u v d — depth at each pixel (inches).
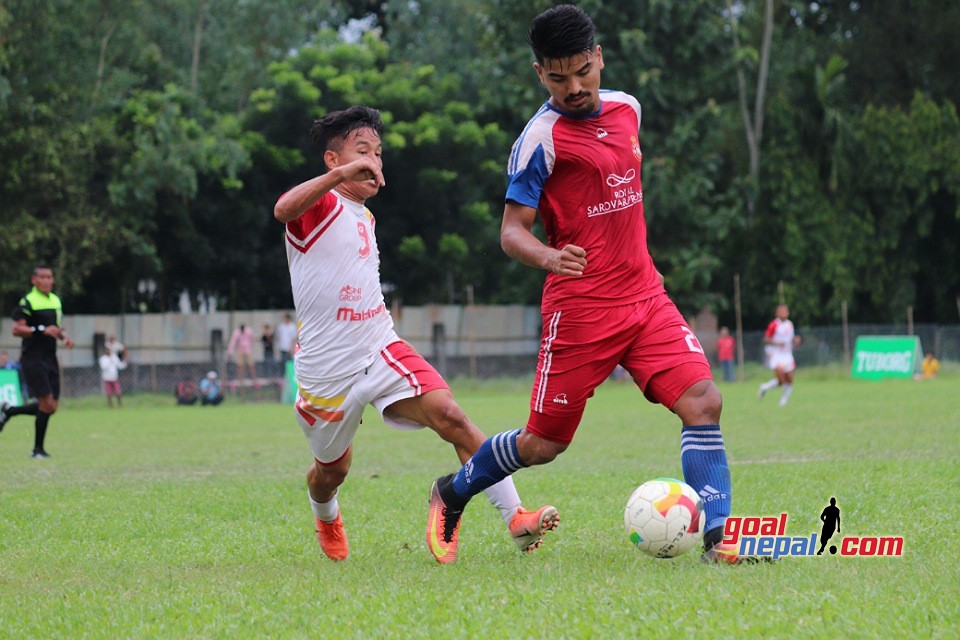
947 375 1952.5
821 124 2314.2
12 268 1971.0
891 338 1977.1
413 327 2155.5
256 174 2281.0
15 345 2005.4
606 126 315.9
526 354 2256.4
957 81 2620.6
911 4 2578.7
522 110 2353.6
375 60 2541.8
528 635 220.1
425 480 569.0
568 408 318.3
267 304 2485.2
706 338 2242.9
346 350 336.2
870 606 232.2
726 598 241.9
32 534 411.8
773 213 2348.7
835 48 2689.5
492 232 2404.0
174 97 2156.7
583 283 315.0
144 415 1469.0
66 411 1667.1
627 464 631.8
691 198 2273.6
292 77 2252.7
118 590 290.0
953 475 502.0
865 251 2351.1
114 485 588.4
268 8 2679.6
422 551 356.8
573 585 268.5
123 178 2081.7
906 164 2295.8
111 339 1838.1
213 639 230.2
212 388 1862.7
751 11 2600.9
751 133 2370.8
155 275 2295.8
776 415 1036.5
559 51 302.2
